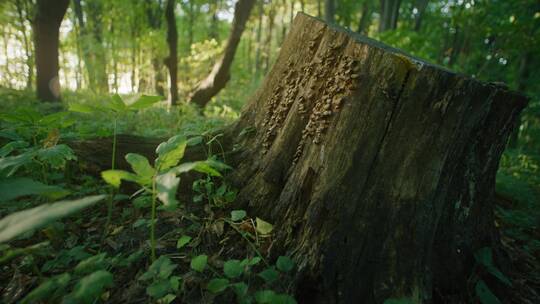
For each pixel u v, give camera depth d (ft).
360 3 51.03
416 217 4.75
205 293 4.49
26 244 5.47
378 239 4.72
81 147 7.51
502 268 6.02
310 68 6.14
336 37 5.75
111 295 4.46
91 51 39.11
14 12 31.78
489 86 4.69
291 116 6.08
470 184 5.55
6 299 4.36
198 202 6.55
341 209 4.79
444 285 5.27
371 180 4.86
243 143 7.29
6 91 19.72
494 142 5.64
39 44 18.95
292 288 4.39
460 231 5.55
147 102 4.77
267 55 58.29
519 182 12.03
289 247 4.95
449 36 35.88
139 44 36.58
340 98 5.17
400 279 4.55
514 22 23.72
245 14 23.25
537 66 30.19
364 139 4.93
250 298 4.11
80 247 4.78
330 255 4.55
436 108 4.67
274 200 5.79
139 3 35.88
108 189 7.12
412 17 46.73
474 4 25.61
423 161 4.76
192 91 26.37
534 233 8.82
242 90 45.06
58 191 4.00
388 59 4.83
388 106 4.83
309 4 62.23
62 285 3.31
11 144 5.86
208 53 30.32
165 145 4.37
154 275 3.94
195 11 46.85
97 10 44.01
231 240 5.52
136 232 5.83
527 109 24.95
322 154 5.19
